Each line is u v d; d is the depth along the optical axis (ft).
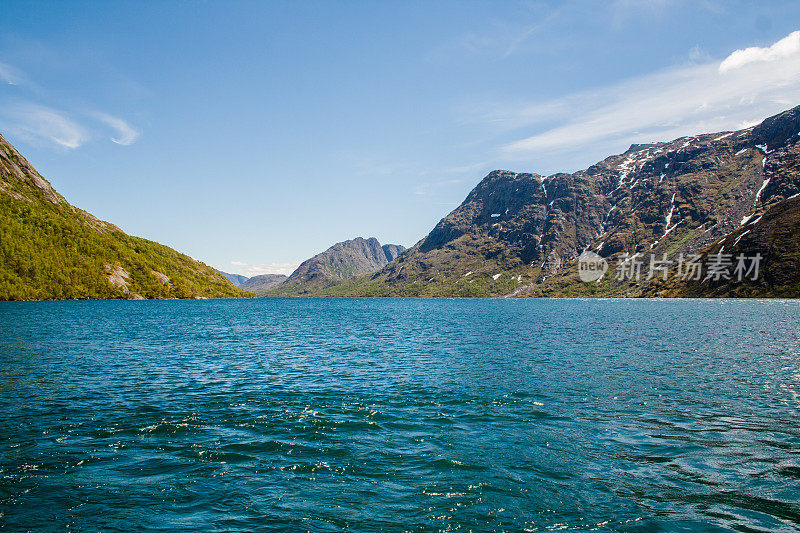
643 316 379.96
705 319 329.52
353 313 505.25
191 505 48.57
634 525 44.68
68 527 43.88
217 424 77.30
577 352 164.55
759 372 123.24
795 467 58.75
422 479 55.42
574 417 81.61
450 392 101.45
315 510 47.67
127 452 63.93
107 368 130.52
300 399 95.35
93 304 563.07
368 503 49.24
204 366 136.36
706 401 92.48
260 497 50.57
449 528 44.14
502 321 344.49
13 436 70.18
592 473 57.16
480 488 52.90
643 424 77.15
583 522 45.37
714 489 52.65
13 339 195.42
